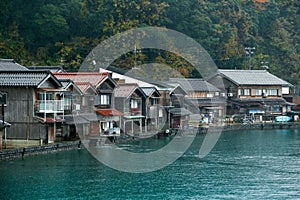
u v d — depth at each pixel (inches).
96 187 1815.9
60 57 4202.8
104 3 4564.5
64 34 4434.1
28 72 2448.3
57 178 1909.4
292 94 4670.3
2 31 4296.3
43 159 2206.0
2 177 1892.2
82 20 4434.1
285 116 4333.2
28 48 4335.6
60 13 4478.3
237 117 4087.1
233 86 4281.5
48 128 2442.2
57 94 2522.1
